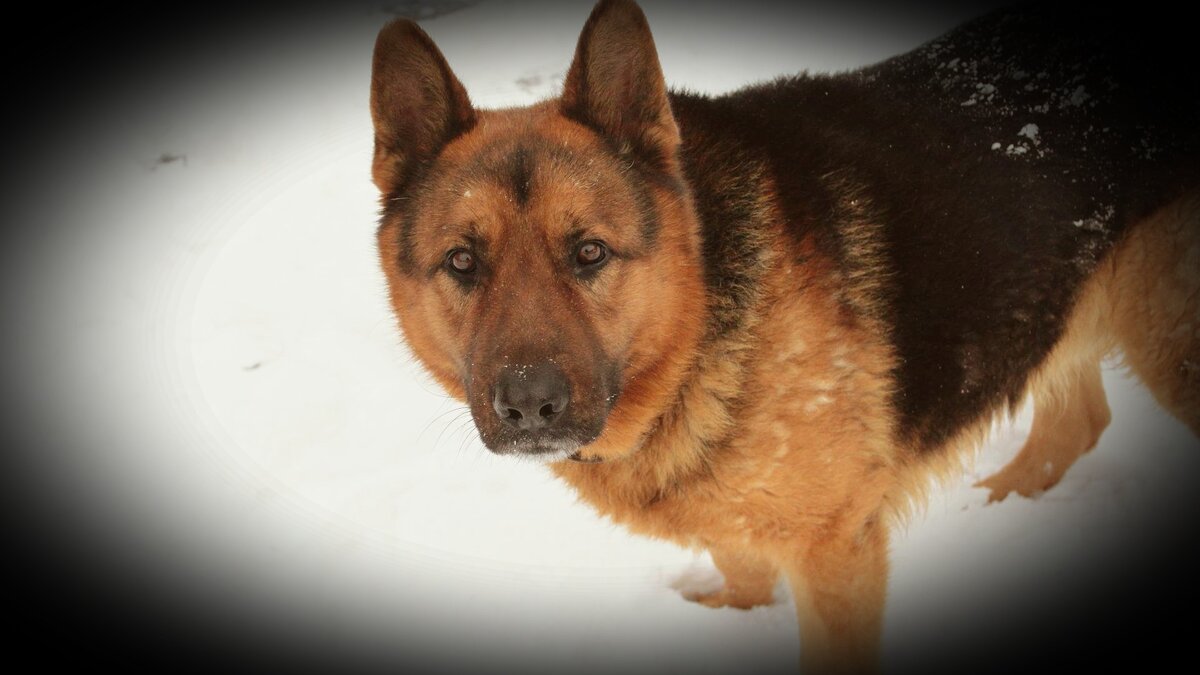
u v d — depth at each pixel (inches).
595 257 66.5
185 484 84.4
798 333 68.9
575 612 78.4
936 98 74.2
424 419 87.4
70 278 99.7
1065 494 81.7
